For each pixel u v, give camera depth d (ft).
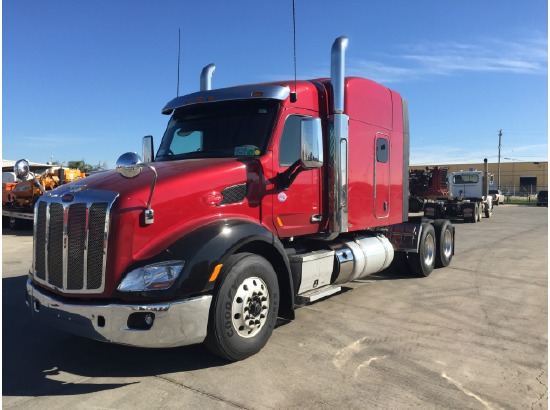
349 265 21.25
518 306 21.57
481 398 12.25
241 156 17.17
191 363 14.57
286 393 12.48
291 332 17.54
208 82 24.11
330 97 19.90
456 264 33.63
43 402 12.09
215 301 13.71
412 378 13.46
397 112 26.17
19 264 35.35
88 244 13.14
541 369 14.17
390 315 19.95
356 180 21.94
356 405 11.82
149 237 13.41
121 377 13.62
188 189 14.35
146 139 20.79
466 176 87.92
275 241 15.70
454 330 17.92
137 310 12.58
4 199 65.41
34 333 17.93
